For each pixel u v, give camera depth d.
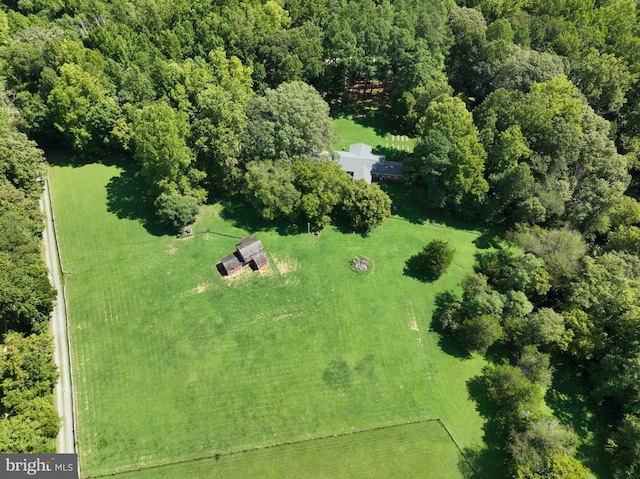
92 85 94.56
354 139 115.62
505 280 78.00
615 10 135.00
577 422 66.12
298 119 90.06
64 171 99.06
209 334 72.31
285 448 61.09
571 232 82.69
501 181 88.44
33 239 75.31
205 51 113.12
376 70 116.38
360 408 65.56
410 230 92.62
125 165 101.94
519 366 69.00
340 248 87.56
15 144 83.44
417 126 100.25
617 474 59.28
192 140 90.56
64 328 71.38
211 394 65.50
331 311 76.81
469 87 123.50
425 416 65.31
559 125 89.44
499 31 119.31
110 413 62.84
